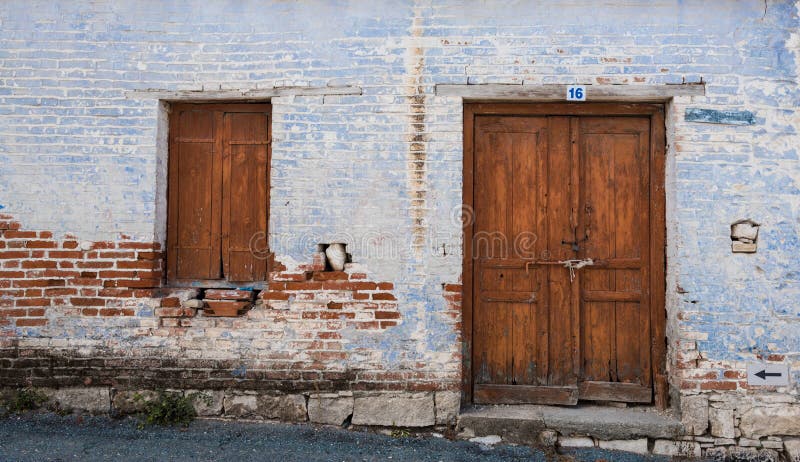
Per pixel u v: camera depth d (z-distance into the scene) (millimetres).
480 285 4648
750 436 4277
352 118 4500
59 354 4512
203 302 4586
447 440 4355
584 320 4633
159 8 4566
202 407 4496
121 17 4562
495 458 4145
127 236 4531
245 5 4551
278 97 4527
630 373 4598
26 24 4559
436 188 4465
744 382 4293
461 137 4477
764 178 4348
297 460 3992
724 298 4320
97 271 4523
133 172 4543
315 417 4473
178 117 4719
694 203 4348
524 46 4469
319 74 4520
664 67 4398
